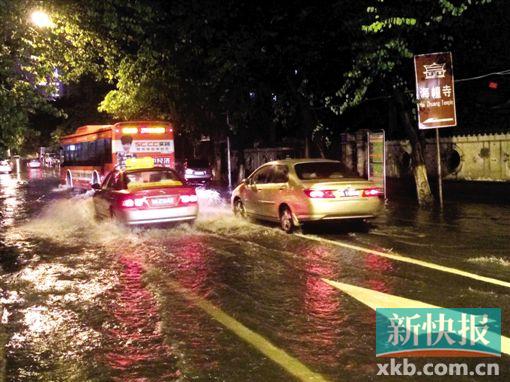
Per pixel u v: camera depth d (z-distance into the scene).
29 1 9.70
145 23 15.62
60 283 7.75
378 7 12.23
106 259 9.31
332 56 15.79
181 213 12.11
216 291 7.06
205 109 24.09
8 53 9.37
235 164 31.70
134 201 11.79
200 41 16.53
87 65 16.53
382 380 4.36
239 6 15.29
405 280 7.35
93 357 4.99
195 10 15.37
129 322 5.93
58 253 10.01
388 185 20.03
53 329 5.77
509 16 14.82
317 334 5.41
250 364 4.71
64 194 24.69
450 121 13.96
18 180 39.47
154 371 4.64
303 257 9.02
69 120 37.84
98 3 14.17
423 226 11.86
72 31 14.96
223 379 4.42
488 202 15.63
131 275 8.10
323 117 23.09
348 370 4.56
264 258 9.02
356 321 5.77
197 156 34.12
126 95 23.86
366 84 13.38
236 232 11.77
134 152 19.67
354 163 22.00
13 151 9.48
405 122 15.31
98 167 21.23
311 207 10.66
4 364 4.86
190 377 4.47
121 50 17.06
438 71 13.88
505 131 16.38
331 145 23.73
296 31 14.90
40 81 9.62
